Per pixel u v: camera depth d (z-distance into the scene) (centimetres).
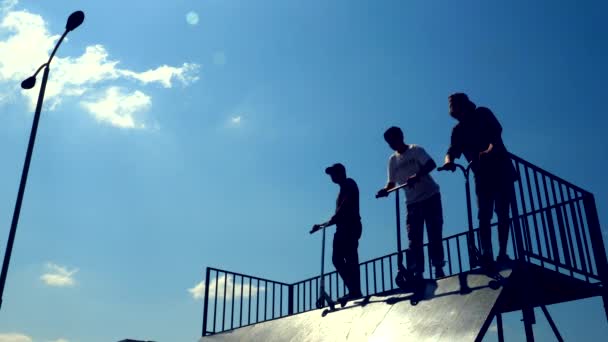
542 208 588
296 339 666
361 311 621
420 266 600
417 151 637
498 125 560
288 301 1035
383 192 652
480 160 542
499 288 497
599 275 619
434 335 498
